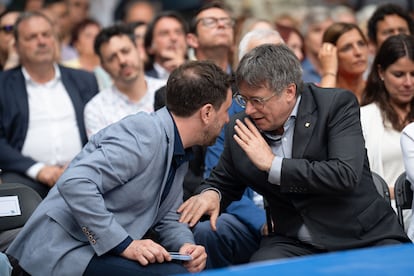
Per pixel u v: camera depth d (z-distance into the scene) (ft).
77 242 27.25
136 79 42.98
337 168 27.40
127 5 75.41
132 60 42.73
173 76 27.61
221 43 42.11
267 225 31.50
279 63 27.61
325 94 28.89
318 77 53.36
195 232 33.37
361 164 27.86
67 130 43.65
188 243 28.35
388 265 17.84
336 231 28.48
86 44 57.52
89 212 26.04
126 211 27.30
